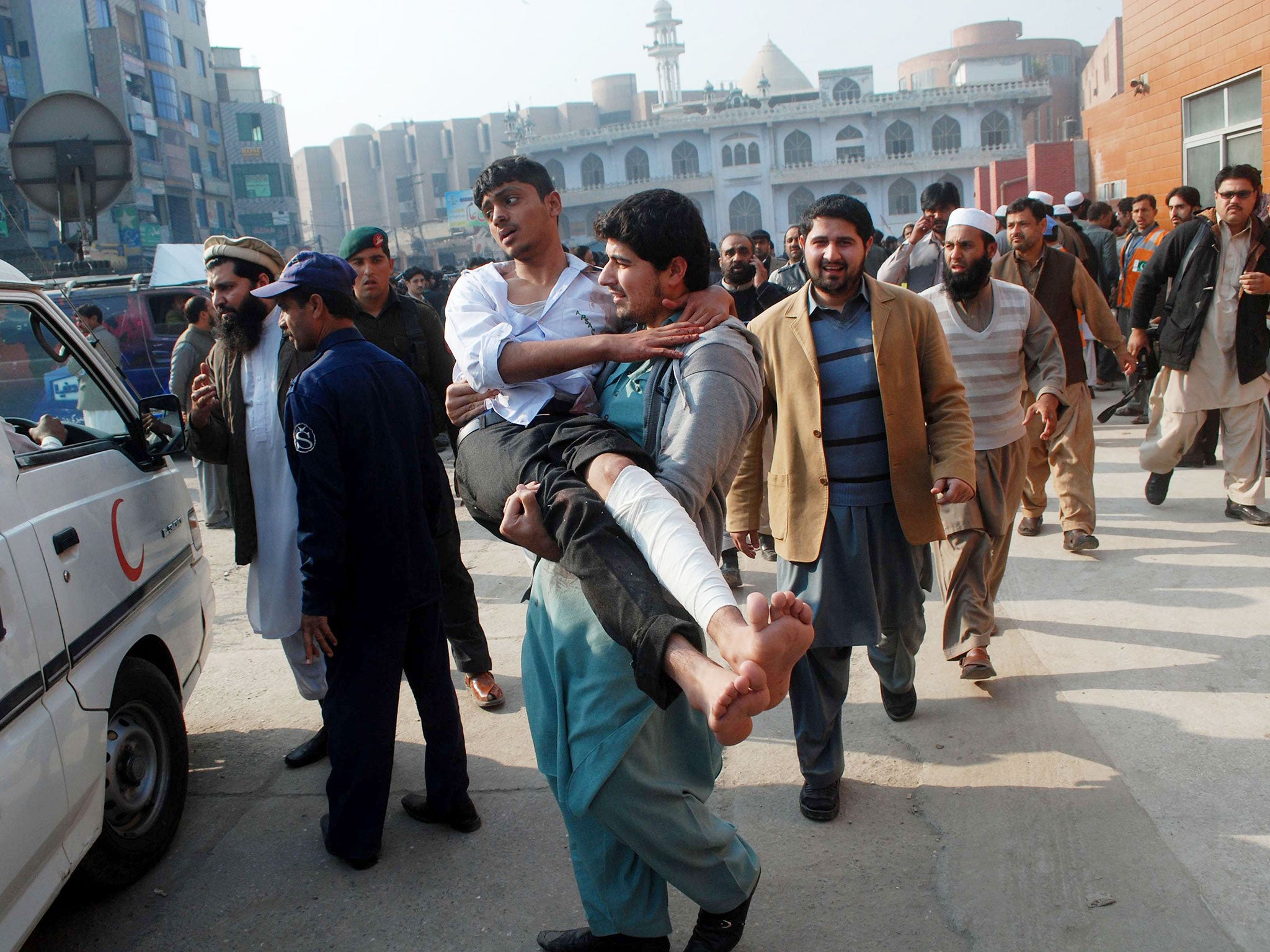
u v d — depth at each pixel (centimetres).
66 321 346
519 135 7575
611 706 224
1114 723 380
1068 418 565
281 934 295
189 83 5075
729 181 7131
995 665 441
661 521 188
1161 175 1264
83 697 274
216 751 415
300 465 301
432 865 325
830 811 333
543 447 213
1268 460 673
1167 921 271
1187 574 530
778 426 342
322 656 376
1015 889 290
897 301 337
